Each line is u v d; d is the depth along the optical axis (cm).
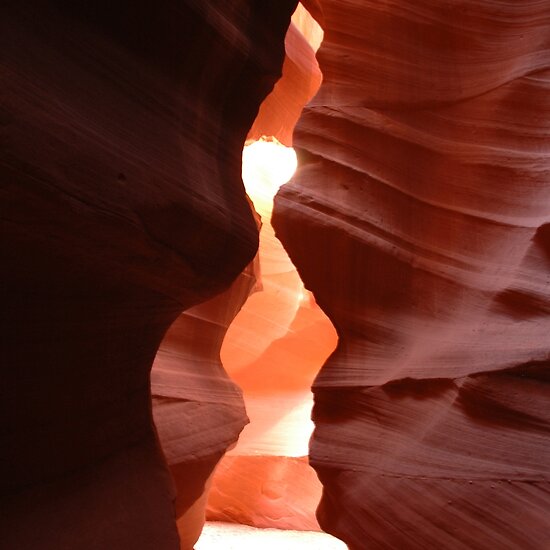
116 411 322
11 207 206
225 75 365
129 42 290
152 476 338
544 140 648
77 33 257
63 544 261
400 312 645
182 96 329
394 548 532
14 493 259
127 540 293
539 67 661
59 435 282
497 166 653
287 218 652
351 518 568
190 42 324
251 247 368
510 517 493
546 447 506
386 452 572
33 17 233
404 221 662
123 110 274
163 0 296
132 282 284
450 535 508
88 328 279
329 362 660
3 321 239
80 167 229
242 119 401
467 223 649
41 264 235
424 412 571
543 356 529
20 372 254
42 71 227
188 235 300
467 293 623
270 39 406
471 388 542
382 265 646
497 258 624
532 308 577
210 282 338
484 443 526
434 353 591
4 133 196
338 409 632
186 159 315
